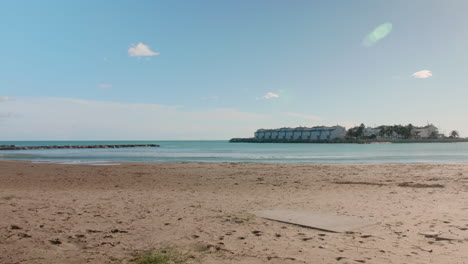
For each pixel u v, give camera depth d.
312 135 198.12
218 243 5.62
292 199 10.68
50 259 4.84
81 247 5.48
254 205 9.54
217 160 40.12
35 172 21.61
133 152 71.62
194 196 11.57
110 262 4.68
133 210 8.81
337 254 4.94
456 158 42.34
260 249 5.23
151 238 6.01
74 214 8.26
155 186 14.93
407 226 6.80
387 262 4.54
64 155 56.22
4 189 13.89
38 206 9.40
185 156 50.78
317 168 23.77
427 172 20.12
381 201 10.08
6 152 73.00
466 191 12.10
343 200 10.37
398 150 76.94
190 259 4.75
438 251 5.05
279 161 37.41
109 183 16.08
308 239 5.84
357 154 56.12
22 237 6.08
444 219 7.44
